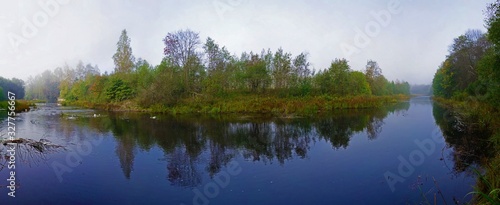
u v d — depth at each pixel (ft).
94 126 72.64
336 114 98.17
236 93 124.57
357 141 51.21
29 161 38.88
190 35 125.49
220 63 125.80
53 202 26.05
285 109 102.63
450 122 71.61
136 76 150.51
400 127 66.39
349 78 140.05
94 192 28.40
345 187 29.07
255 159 40.06
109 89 142.31
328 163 37.52
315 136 56.75
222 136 57.82
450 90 150.61
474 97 85.15
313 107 107.76
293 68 130.62
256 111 107.24
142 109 120.57
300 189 28.68
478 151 40.06
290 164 37.32
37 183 30.68
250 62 136.05
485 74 59.06
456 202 24.44
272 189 28.81
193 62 124.98
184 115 100.94
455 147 43.32
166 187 29.68
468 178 29.81
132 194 27.91
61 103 188.44
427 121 75.77
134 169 35.78
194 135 59.06
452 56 142.51
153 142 52.11
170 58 123.95
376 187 28.86
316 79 137.90
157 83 118.83
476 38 128.16
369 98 134.31
